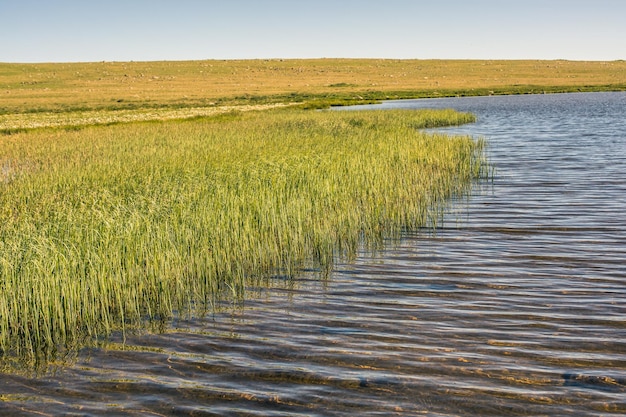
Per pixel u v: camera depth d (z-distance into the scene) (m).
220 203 13.89
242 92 115.06
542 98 90.81
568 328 9.33
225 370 8.31
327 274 12.20
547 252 13.34
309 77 157.12
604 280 11.46
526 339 8.97
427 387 7.69
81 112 70.31
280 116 49.84
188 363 8.55
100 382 8.09
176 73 167.62
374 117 46.53
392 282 11.65
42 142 32.12
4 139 34.47
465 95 105.50
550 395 7.42
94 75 161.62
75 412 7.41
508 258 12.98
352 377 8.00
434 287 11.33
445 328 9.44
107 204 14.32
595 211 17.05
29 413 7.40
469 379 7.85
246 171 17.52
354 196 16.45
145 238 11.59
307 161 19.16
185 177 17.41
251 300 10.88
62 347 9.17
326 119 44.06
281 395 7.63
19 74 162.62
